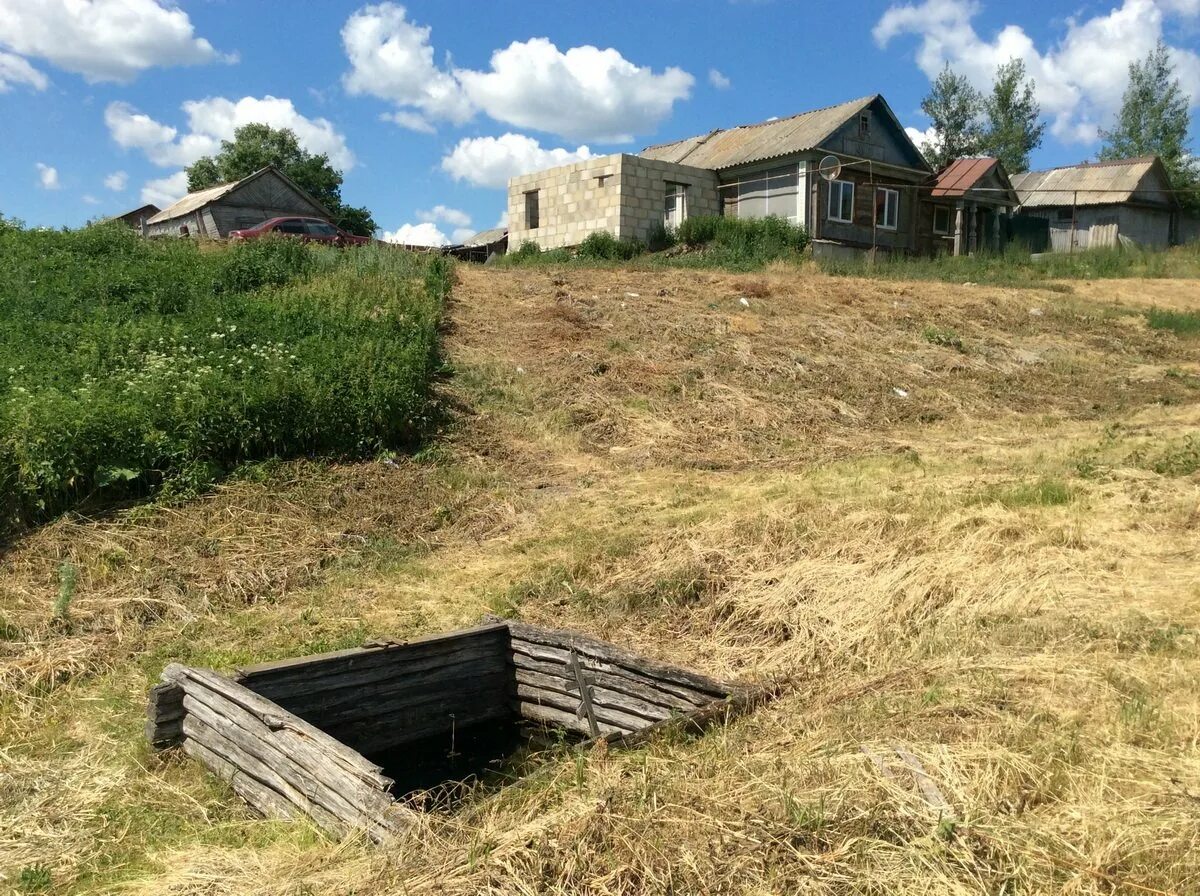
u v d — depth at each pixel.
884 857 2.97
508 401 11.80
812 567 6.57
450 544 8.27
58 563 7.07
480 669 5.52
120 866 3.65
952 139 42.56
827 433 11.91
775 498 8.49
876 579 6.23
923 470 9.45
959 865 2.92
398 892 2.94
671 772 3.70
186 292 13.24
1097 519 7.10
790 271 21.17
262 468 8.84
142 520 7.79
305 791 3.72
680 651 5.91
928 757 3.59
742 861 2.98
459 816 3.36
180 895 3.29
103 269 13.93
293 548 7.82
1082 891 2.79
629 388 12.50
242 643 6.21
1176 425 12.09
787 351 14.47
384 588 7.24
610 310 15.67
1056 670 4.62
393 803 3.36
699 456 10.76
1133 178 32.78
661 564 7.05
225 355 10.31
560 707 5.32
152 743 4.53
